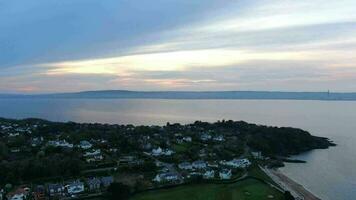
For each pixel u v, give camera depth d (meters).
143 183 161.25
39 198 143.50
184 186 163.00
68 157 183.50
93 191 152.12
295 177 192.12
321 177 192.38
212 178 174.75
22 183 158.88
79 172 172.38
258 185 169.12
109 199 144.50
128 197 147.00
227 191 157.62
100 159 195.00
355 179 188.50
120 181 162.50
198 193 153.75
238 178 177.12
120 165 186.62
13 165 165.38
